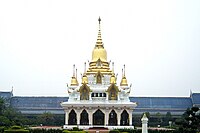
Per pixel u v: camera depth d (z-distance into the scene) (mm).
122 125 90750
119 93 93750
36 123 122125
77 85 97875
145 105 145125
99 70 98688
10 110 118312
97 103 90812
